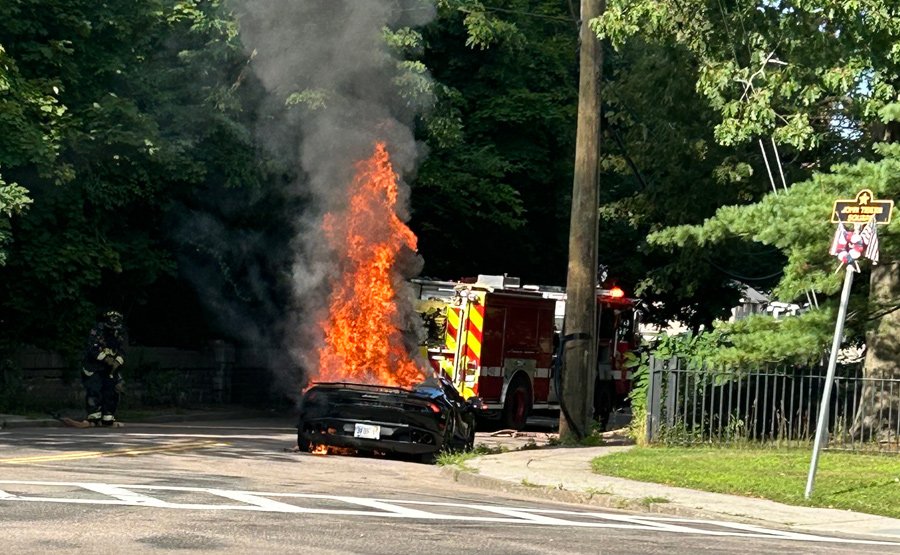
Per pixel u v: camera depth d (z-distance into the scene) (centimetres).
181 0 2884
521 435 2653
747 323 1995
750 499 1535
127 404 2973
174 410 3002
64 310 2727
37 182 2589
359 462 1831
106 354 2358
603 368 3092
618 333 3181
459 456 1877
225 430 2402
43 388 2744
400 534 1051
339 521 1106
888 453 2058
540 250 3609
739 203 3106
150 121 2636
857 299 2027
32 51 2527
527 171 3388
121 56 2727
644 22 2311
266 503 1203
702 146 3034
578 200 2223
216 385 3303
